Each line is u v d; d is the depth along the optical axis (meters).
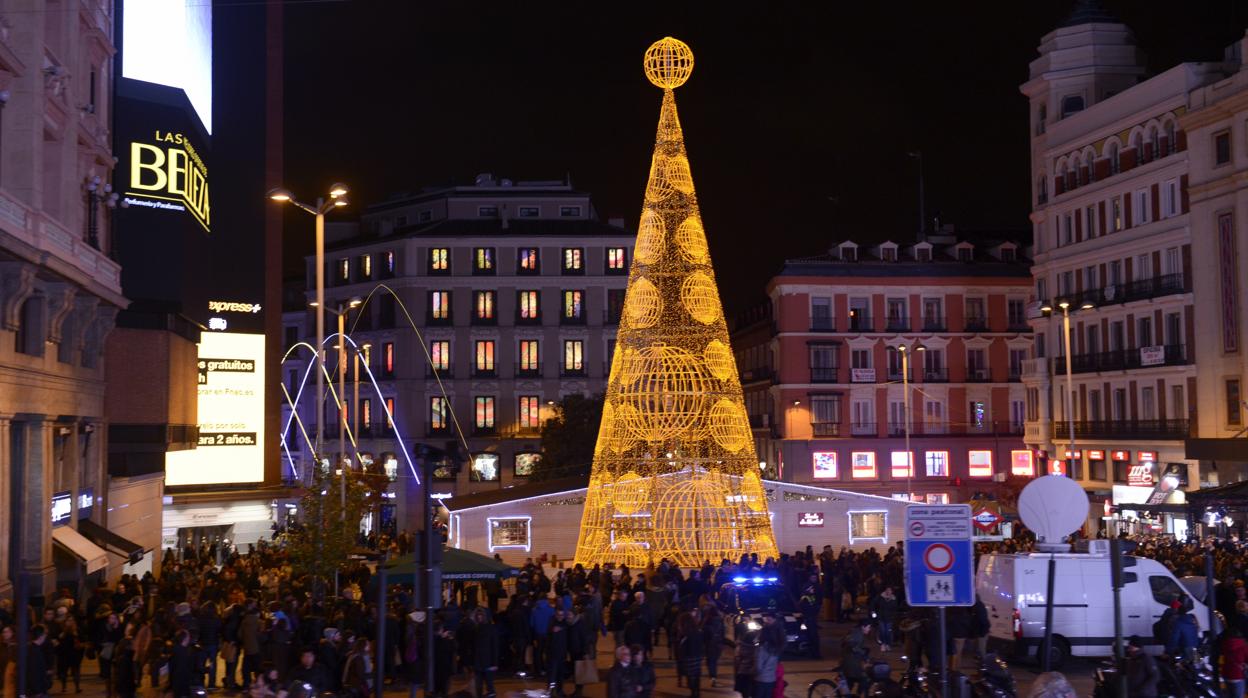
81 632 28.77
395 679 26.97
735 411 41.34
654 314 41.28
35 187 31.95
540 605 26.94
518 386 88.94
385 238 91.75
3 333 30.00
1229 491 42.44
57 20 36.03
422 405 88.75
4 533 30.61
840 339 85.44
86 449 39.97
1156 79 61.88
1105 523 58.88
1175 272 60.56
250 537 62.19
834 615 38.34
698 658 24.02
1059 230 71.56
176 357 50.38
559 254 89.62
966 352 86.56
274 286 66.19
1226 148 56.03
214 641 26.03
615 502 41.12
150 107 49.91
